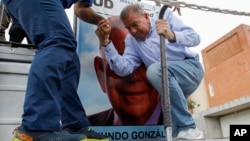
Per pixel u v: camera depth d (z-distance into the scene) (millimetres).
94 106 2449
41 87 932
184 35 2680
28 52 1676
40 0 1084
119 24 2707
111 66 2572
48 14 1072
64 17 1109
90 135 1332
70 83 1374
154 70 2605
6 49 1631
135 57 2686
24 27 1118
